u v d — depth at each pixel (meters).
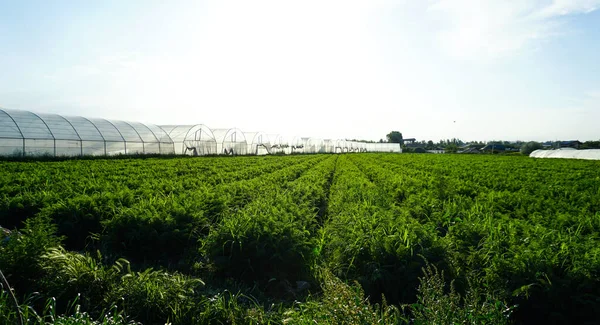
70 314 5.75
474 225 8.70
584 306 5.60
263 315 5.57
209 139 54.22
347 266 7.48
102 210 10.44
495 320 4.72
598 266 5.82
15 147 32.50
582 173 25.62
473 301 4.77
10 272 6.11
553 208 11.93
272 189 15.84
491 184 19.08
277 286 7.65
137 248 9.13
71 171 21.56
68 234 10.03
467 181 19.89
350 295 4.61
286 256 7.76
